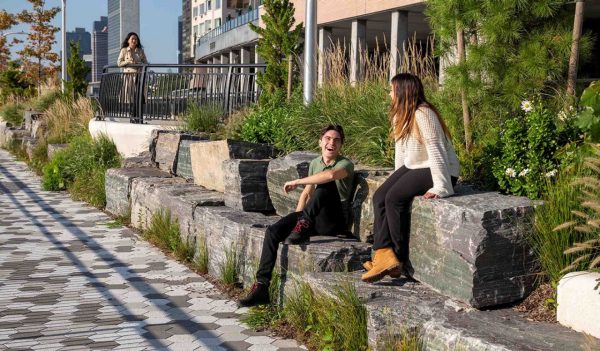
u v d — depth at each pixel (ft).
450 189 16.57
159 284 23.26
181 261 26.76
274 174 23.88
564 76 22.02
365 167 22.45
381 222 17.11
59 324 18.84
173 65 43.39
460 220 15.28
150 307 20.52
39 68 149.69
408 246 17.06
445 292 15.84
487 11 21.56
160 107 43.68
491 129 21.15
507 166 18.40
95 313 19.89
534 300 15.14
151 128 43.01
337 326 16.28
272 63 41.32
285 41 42.63
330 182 19.81
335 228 19.88
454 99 23.29
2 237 31.86
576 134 18.10
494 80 21.65
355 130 25.17
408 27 76.95
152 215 31.12
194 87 41.78
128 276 24.38
